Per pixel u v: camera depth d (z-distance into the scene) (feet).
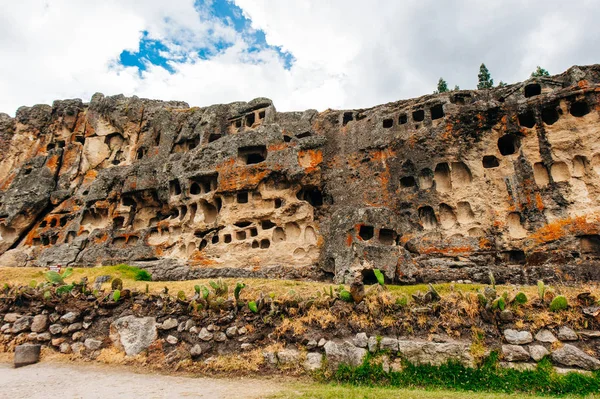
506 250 70.79
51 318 50.37
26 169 131.13
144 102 130.41
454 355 36.63
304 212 87.51
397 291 47.96
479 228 74.74
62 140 137.28
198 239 92.07
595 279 59.62
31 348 45.78
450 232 76.48
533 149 75.15
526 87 82.07
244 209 90.33
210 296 47.21
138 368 42.11
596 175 69.21
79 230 110.42
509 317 38.01
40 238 115.96
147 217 109.19
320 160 90.58
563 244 66.59
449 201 78.07
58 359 45.98
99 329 47.75
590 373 33.73
